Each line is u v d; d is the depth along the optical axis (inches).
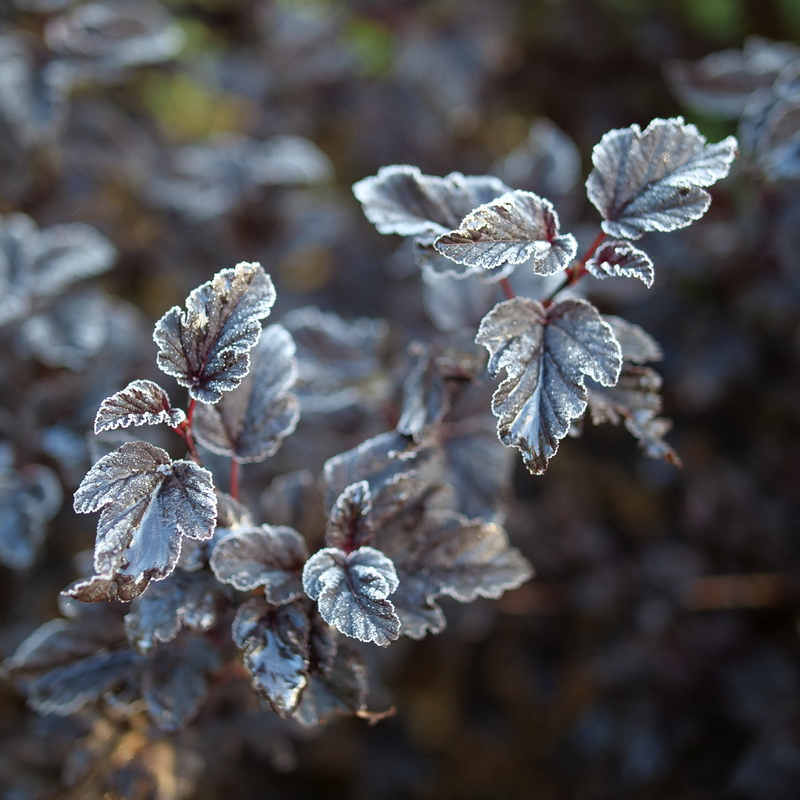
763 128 26.1
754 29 43.7
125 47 36.2
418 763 45.3
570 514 41.9
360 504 21.5
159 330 20.4
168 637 21.2
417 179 22.1
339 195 52.6
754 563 39.6
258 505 24.6
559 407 20.4
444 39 47.1
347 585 20.6
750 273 32.1
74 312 32.6
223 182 40.6
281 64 48.8
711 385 33.8
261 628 21.0
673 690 37.5
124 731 23.9
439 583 22.0
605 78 47.8
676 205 21.0
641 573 39.9
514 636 43.9
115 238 41.6
